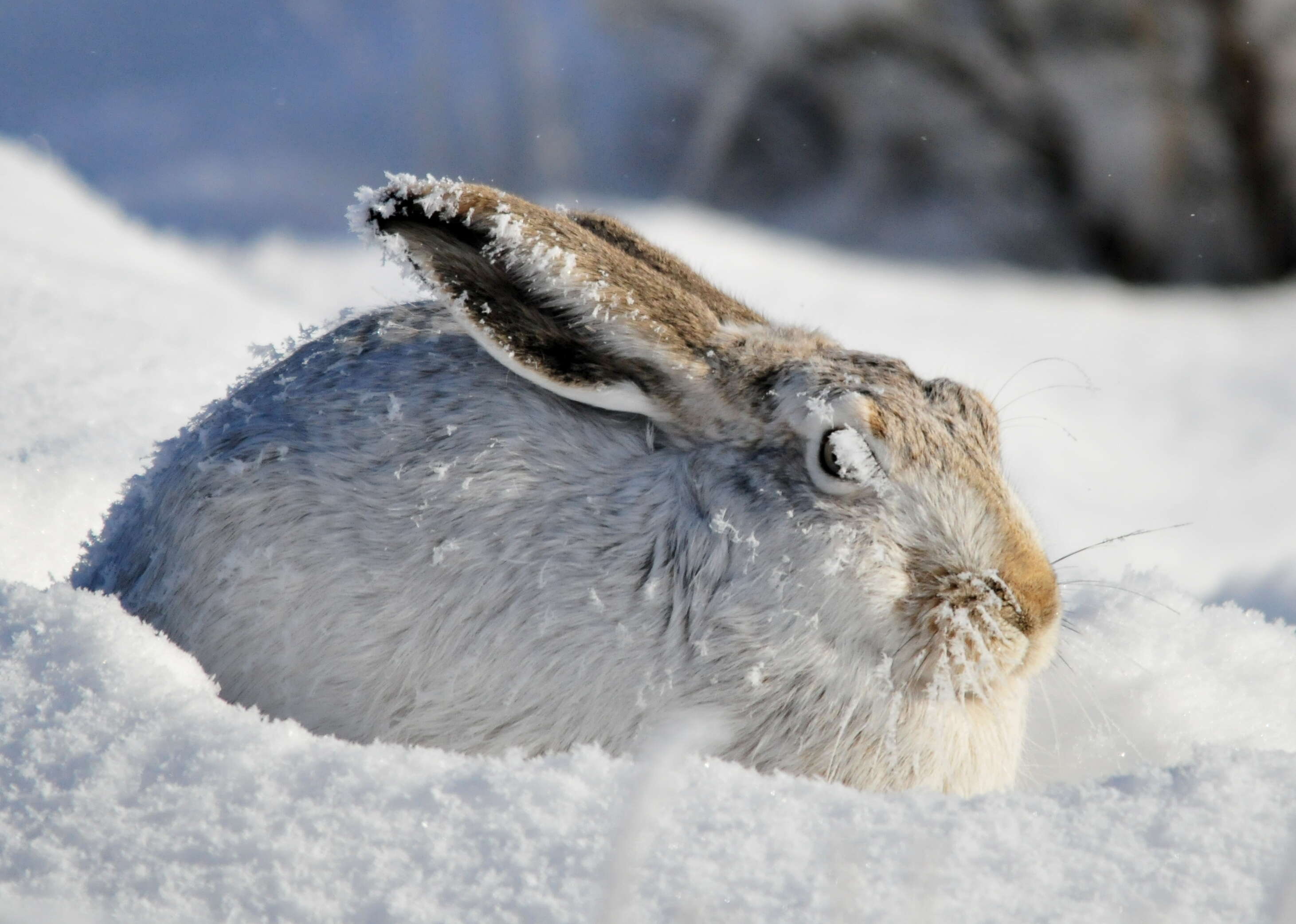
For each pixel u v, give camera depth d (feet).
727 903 26.73
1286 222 184.34
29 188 103.45
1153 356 128.06
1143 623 53.42
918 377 46.52
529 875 27.73
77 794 30.25
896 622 41.70
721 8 203.00
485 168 196.24
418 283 41.60
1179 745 46.73
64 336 66.03
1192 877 27.86
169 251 107.86
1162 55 183.73
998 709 43.11
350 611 40.88
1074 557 79.56
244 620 41.24
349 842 28.81
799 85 202.08
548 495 42.01
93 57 250.16
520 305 41.93
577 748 33.40
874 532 41.75
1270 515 93.09
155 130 221.87
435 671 40.68
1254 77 180.65
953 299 140.56
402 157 204.95
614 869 25.85
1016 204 193.88
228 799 30.12
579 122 210.79
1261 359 127.44
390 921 26.66
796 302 128.16
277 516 41.60
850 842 28.86
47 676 34.27
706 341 44.01
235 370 67.36
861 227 194.59
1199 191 186.39
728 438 43.29
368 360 44.86
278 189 194.59
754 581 41.50
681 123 209.15
